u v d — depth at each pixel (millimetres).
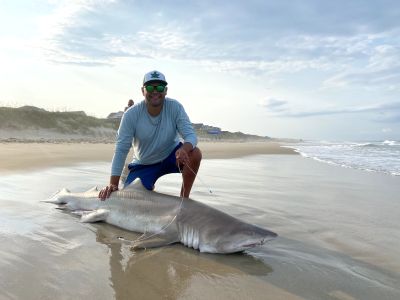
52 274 1360
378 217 2324
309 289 1331
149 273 1429
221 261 1593
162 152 2352
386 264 1578
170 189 3117
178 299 1227
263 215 2326
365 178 4141
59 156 5656
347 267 1539
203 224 1762
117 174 2229
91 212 2174
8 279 1297
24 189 2885
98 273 1397
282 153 9281
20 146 7668
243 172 4574
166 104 2256
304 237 1919
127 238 1864
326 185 3580
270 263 1573
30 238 1746
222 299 1239
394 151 10531
